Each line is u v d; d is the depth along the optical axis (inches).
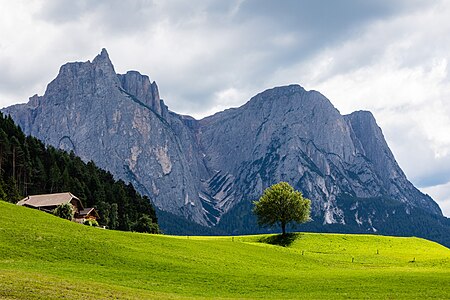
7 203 3403.1
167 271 2222.0
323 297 1836.9
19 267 1862.7
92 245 2522.1
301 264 3154.5
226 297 1759.4
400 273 2573.8
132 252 2551.7
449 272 2615.7
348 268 3191.4
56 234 2625.5
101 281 1776.6
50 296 1298.0
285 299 1768.0
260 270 2645.2
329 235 5152.6
